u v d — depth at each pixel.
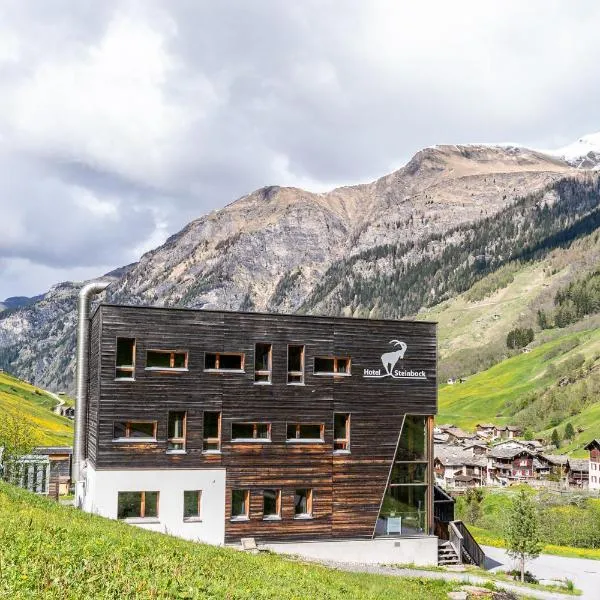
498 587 40.41
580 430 187.00
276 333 44.66
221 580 21.94
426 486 47.12
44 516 25.33
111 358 41.12
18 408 115.31
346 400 45.78
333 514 44.59
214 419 43.06
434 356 48.22
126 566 20.16
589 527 86.44
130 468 40.72
